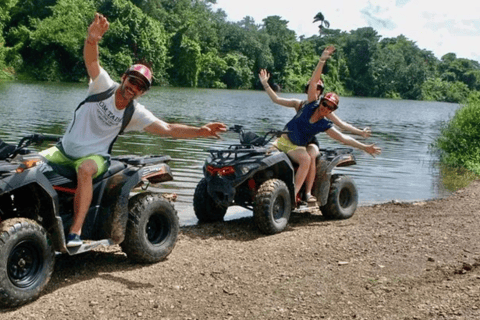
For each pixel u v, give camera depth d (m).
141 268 4.96
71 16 80.31
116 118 4.54
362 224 7.05
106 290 4.34
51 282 4.52
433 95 180.38
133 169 4.98
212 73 107.06
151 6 107.75
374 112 52.28
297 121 6.90
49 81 74.12
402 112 56.59
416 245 5.78
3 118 19.59
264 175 6.71
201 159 12.04
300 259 5.31
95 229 4.78
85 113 4.51
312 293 4.32
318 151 7.13
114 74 83.06
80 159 4.54
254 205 6.38
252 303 4.12
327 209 7.37
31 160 4.12
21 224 3.94
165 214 5.22
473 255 5.41
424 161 14.49
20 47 76.31
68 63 79.81
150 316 3.85
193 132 4.65
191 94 62.59
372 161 13.84
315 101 6.90
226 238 6.16
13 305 3.89
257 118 28.98
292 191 6.80
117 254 5.38
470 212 7.82
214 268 4.98
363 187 10.10
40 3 87.56
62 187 4.54
